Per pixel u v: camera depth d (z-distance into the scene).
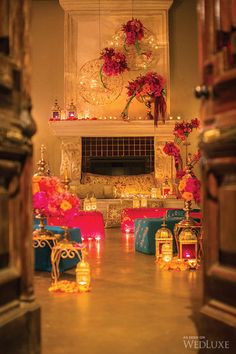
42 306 3.83
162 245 5.69
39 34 11.62
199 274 5.07
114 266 5.55
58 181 4.86
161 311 3.68
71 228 5.43
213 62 2.51
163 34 11.23
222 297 2.48
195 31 11.58
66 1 11.11
